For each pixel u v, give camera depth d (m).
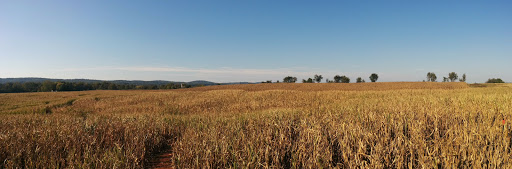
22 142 5.94
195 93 33.06
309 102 19.95
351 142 5.18
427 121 7.33
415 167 4.27
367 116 8.11
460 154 4.45
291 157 5.05
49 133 6.65
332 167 4.54
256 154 4.69
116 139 6.57
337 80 127.75
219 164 4.94
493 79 110.31
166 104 22.55
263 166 4.42
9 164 4.67
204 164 4.68
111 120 10.15
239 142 5.64
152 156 6.21
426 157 4.19
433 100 13.82
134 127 7.80
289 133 6.40
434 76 120.44
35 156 5.19
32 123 9.83
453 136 5.30
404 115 7.85
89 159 4.93
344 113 9.76
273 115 9.65
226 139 5.80
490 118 7.29
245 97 26.55
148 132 6.95
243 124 8.40
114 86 113.38
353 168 4.20
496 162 3.94
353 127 6.03
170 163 5.72
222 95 28.98
